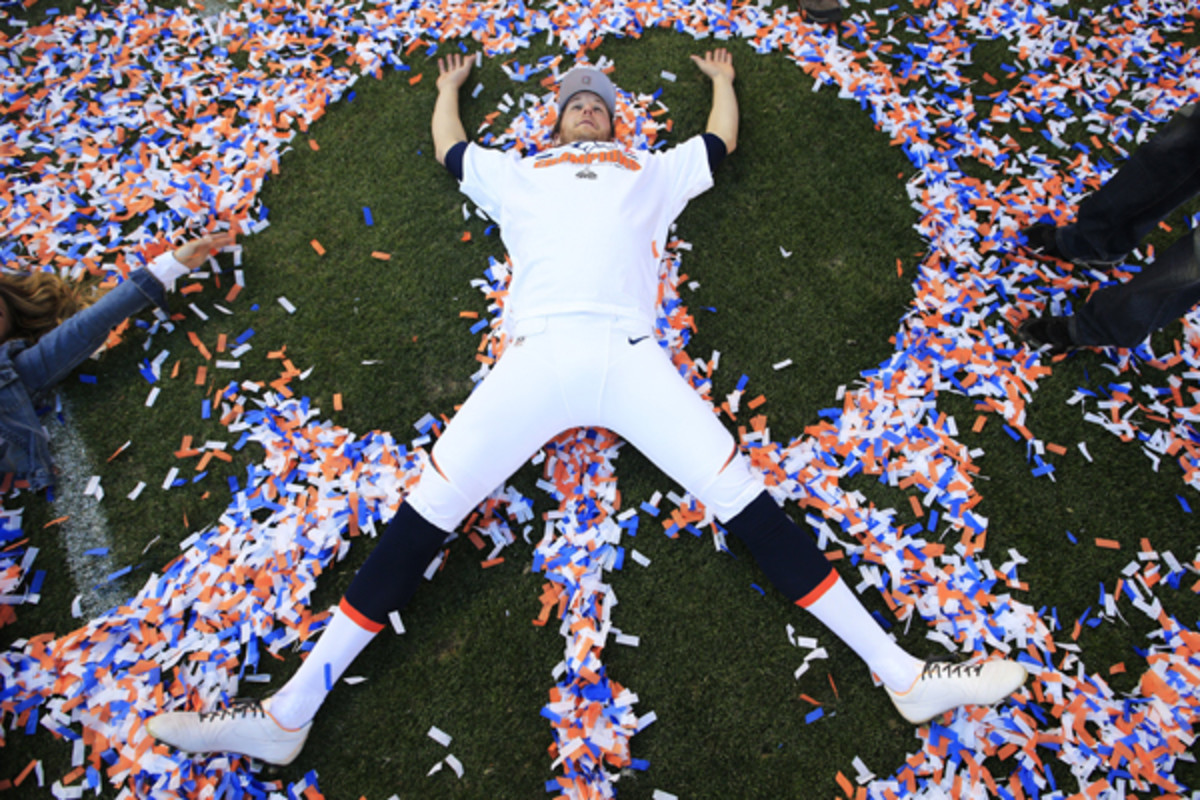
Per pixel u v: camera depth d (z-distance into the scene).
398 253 2.44
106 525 2.14
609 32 2.76
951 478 2.17
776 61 2.71
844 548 2.10
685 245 2.43
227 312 2.36
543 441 1.93
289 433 2.22
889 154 2.58
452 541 2.11
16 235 2.45
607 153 2.08
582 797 1.87
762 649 2.03
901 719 1.97
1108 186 2.16
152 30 2.78
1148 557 2.11
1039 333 2.28
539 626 2.04
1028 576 2.10
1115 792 1.86
